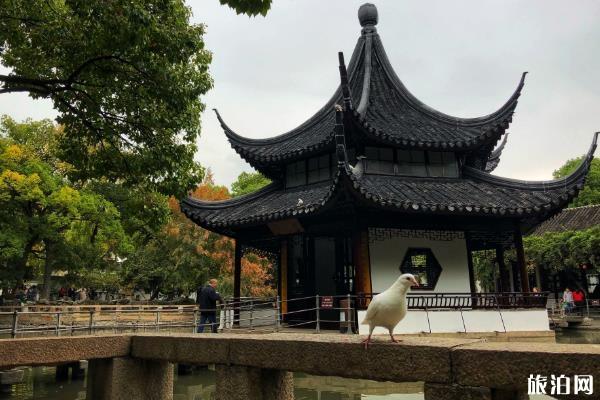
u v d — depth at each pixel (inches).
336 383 447.5
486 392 140.2
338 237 661.9
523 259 586.9
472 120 665.0
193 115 534.0
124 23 404.8
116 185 1235.9
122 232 1104.8
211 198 1179.9
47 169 1071.0
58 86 520.1
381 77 756.0
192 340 206.5
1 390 429.4
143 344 222.8
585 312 1259.2
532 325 551.5
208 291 583.2
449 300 577.9
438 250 602.5
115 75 491.8
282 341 181.8
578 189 549.3
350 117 552.7
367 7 791.1
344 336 188.9
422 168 637.9
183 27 477.7
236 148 706.2
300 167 684.1
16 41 479.5
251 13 248.7
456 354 144.6
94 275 1316.4
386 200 510.9
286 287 668.7
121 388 221.9
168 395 238.4
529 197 577.6
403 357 154.7
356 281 541.6
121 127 525.0
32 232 1051.3
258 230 669.9
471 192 600.7
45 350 202.7
